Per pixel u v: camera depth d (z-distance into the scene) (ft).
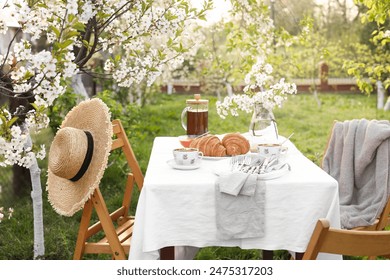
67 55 8.23
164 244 9.04
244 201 8.94
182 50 11.73
